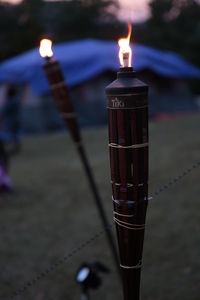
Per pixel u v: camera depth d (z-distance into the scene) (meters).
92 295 3.89
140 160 1.00
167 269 4.28
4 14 37.38
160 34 32.81
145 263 4.46
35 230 5.67
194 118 18.72
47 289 4.09
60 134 17.08
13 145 13.85
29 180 8.80
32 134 17.67
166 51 31.95
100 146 12.94
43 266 4.60
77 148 2.90
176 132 14.64
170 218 5.68
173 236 5.05
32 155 12.30
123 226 1.05
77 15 37.31
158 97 20.23
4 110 13.22
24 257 4.86
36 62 17.19
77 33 37.94
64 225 5.81
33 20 33.84
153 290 3.92
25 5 37.62
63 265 4.57
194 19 34.91
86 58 17.80
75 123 2.79
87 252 4.85
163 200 6.49
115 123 0.99
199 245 4.69
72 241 5.23
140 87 0.97
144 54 19.19
